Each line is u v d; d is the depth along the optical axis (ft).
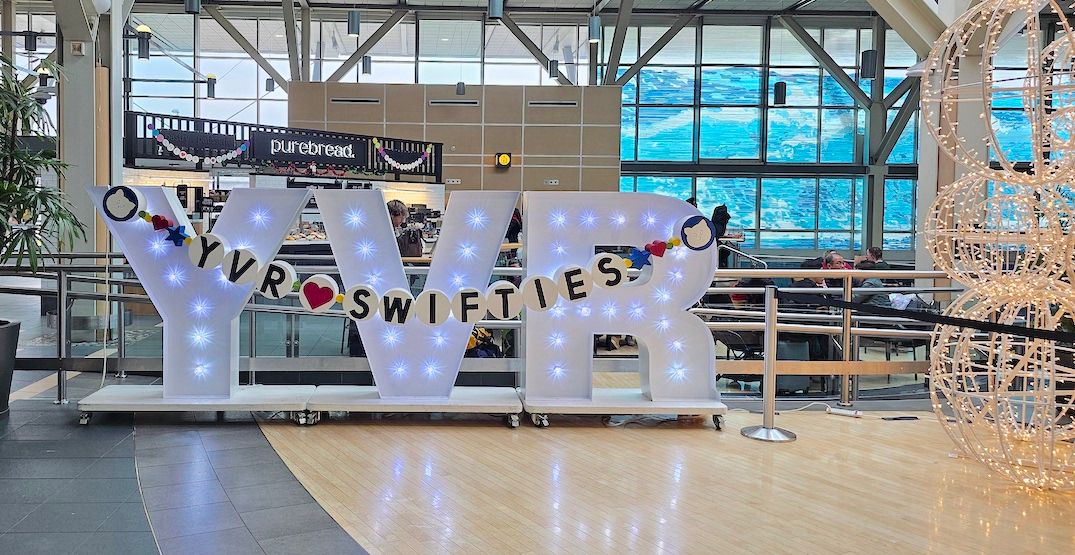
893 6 26.84
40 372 19.10
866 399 17.75
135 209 14.17
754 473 12.14
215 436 13.74
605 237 14.90
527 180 59.41
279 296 14.29
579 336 15.20
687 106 63.72
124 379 18.38
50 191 15.25
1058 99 11.44
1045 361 11.94
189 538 9.28
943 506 10.78
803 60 63.31
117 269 16.88
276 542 9.19
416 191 51.34
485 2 58.85
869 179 62.85
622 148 64.03
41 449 12.85
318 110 57.98
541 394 15.15
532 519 10.03
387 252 14.65
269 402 14.53
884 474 12.16
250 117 64.23
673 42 63.21
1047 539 9.67
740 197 64.59
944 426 13.02
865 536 9.68
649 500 10.82
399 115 58.54
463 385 17.65
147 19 61.00
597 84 61.21
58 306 16.34
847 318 16.99
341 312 17.19
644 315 15.14
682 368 15.21
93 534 9.37
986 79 11.13
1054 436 11.45
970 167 11.72
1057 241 11.23
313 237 35.55
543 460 12.66
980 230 12.19
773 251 64.69
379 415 15.46
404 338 15.07
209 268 14.17
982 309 12.29
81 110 28.53
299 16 60.64
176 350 14.80
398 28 61.62
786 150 64.03
